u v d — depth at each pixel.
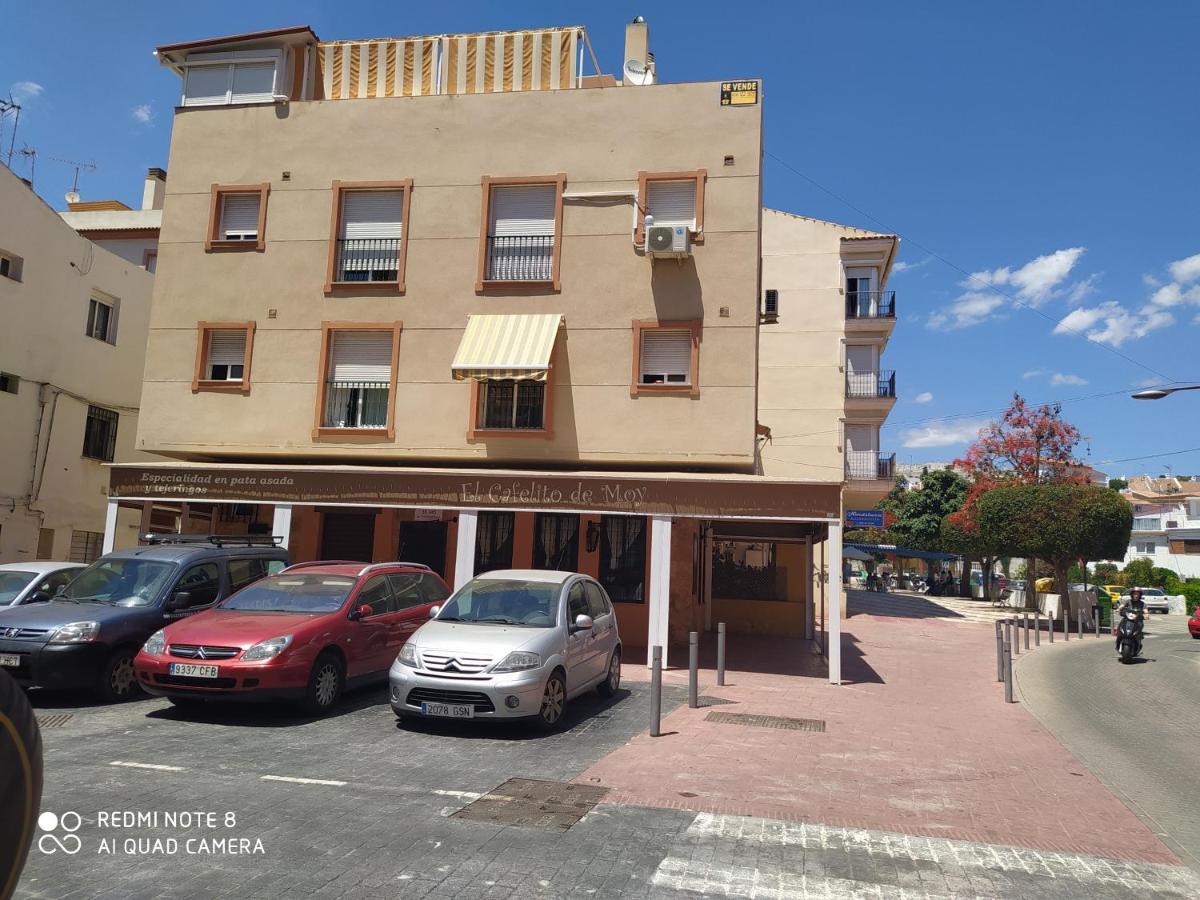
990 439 39.53
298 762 7.18
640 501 14.36
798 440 30.22
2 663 9.11
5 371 19.20
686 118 16.48
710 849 5.36
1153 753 9.52
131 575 10.62
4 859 1.88
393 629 10.66
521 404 16.52
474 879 4.71
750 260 15.95
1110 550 27.53
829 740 9.12
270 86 18.25
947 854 5.50
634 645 17.23
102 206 29.33
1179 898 4.93
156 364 17.66
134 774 6.57
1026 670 16.77
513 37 17.72
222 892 4.43
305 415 17.06
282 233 17.59
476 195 17.02
